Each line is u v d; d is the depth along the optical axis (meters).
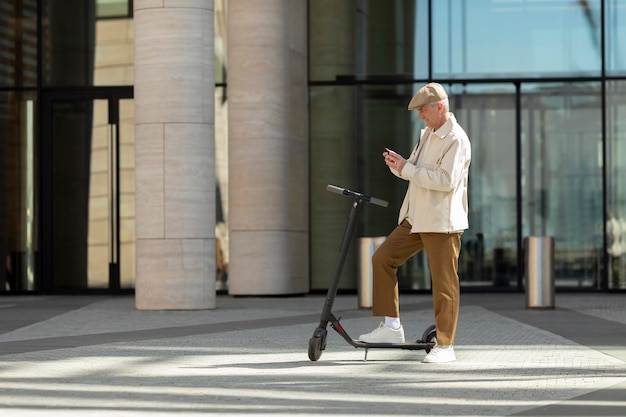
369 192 35.97
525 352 17.22
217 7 36.19
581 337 19.80
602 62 35.47
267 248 33.66
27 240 36.38
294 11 34.75
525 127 35.72
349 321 23.88
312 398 12.49
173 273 27.75
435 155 15.74
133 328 22.31
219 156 35.94
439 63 35.84
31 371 15.02
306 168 35.41
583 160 35.56
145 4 27.70
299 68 35.03
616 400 12.31
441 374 14.52
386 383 13.68
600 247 35.41
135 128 28.03
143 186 27.81
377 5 36.03
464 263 35.66
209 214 28.06
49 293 36.16
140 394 12.84
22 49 36.53
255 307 29.14
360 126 36.03
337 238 35.94
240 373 14.69
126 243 35.97
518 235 35.50
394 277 16.33
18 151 36.50
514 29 35.75
